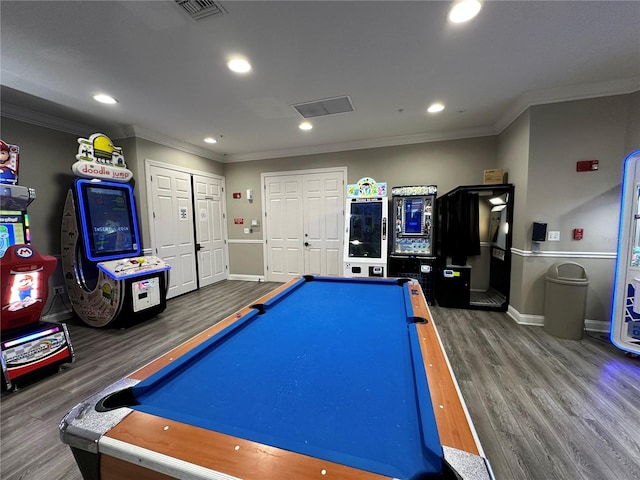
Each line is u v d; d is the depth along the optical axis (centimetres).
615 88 280
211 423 75
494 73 261
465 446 64
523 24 193
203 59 230
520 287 334
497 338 294
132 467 68
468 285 384
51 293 351
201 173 517
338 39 207
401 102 321
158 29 192
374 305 188
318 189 518
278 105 323
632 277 251
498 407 189
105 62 233
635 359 248
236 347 127
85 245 323
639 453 152
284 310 179
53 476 144
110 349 282
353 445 71
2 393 212
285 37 204
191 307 415
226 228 587
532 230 318
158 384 96
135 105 319
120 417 77
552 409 186
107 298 325
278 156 536
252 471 60
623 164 263
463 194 384
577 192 303
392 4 173
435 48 221
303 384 99
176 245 467
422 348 116
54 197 354
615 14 183
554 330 297
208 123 381
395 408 85
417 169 453
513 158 353
